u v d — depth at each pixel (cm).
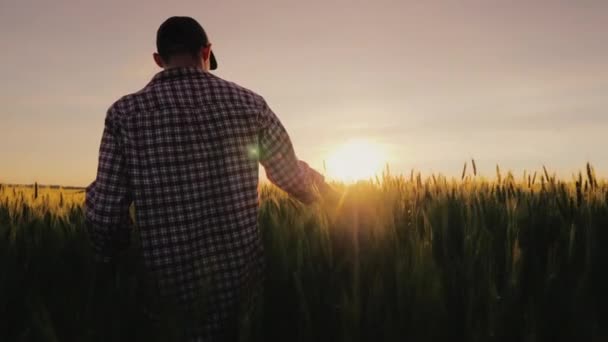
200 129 202
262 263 213
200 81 208
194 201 199
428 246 164
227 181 204
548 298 152
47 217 263
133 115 200
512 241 193
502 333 139
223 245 201
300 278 175
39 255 217
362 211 213
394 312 153
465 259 172
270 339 173
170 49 214
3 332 173
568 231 213
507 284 150
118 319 173
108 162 199
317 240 200
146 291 193
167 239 198
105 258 209
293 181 228
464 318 150
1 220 269
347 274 176
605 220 208
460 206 261
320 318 162
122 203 201
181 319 171
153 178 198
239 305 187
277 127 223
